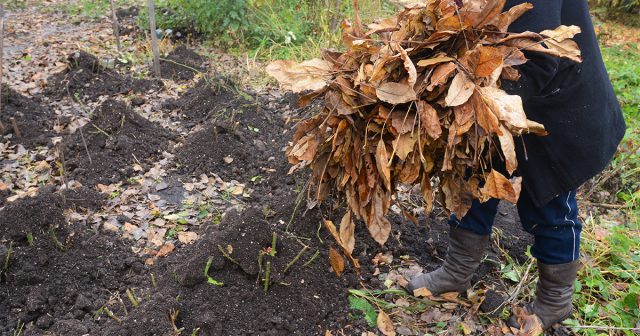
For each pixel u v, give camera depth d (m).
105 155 3.80
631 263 3.12
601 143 2.21
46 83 5.03
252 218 2.72
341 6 6.58
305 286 2.63
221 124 4.02
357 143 1.96
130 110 4.16
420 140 1.87
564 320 2.65
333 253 2.24
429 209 2.08
